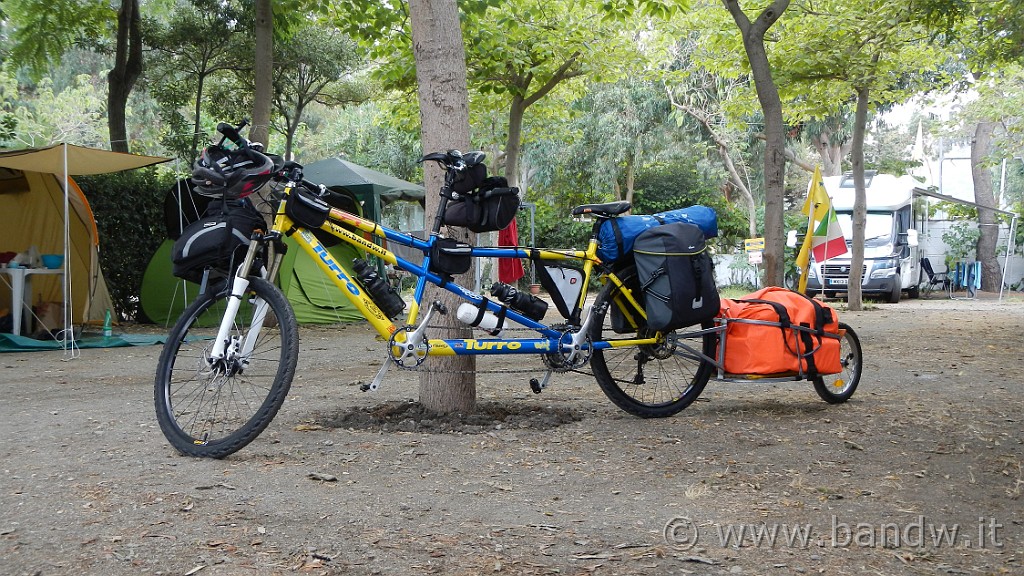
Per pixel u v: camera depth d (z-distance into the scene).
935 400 5.91
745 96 15.20
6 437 4.66
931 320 14.41
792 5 13.50
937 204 27.16
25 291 10.91
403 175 31.70
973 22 13.23
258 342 4.27
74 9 14.88
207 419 4.34
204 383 4.27
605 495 3.55
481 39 12.88
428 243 4.43
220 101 21.05
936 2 11.82
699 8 13.70
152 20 18.45
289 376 4.06
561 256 4.74
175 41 18.34
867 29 13.36
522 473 3.87
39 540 2.92
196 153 19.05
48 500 3.38
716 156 33.44
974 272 24.56
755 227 28.38
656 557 2.85
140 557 2.78
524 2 13.75
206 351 4.17
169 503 3.34
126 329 12.45
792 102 16.38
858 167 17.34
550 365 4.72
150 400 6.00
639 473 3.88
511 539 3.00
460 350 4.46
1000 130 31.70
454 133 4.84
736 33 13.56
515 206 4.55
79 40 16.20
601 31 14.34
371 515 3.24
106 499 3.38
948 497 3.57
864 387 6.58
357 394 6.18
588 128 28.27
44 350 9.84
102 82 38.44
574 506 3.40
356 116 34.94
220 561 2.75
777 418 5.18
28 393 6.49
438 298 4.73
